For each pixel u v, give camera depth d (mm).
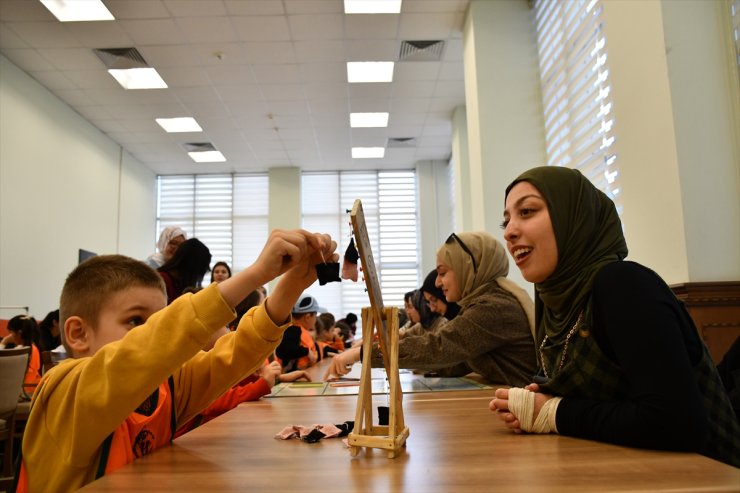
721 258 2066
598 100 3164
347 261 742
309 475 590
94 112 6875
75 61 5617
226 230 9461
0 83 5426
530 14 4594
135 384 692
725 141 2129
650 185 2287
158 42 5281
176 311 725
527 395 824
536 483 534
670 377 698
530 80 4480
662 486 510
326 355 4309
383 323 784
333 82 6199
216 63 5711
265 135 7816
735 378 1377
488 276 1775
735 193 2104
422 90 6449
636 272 819
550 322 997
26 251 5738
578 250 932
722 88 2160
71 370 758
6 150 5480
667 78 2156
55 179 6340
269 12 4820
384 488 533
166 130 7559
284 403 1199
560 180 964
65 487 730
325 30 5121
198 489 543
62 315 951
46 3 4668
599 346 833
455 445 724
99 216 7418
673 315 771
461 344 1547
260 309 941
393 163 9281
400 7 4777
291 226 9156
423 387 1498
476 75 4484
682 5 2199
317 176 9609
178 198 9570
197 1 4645
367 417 752
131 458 796
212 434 834
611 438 715
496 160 4367
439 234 9062
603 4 2684
